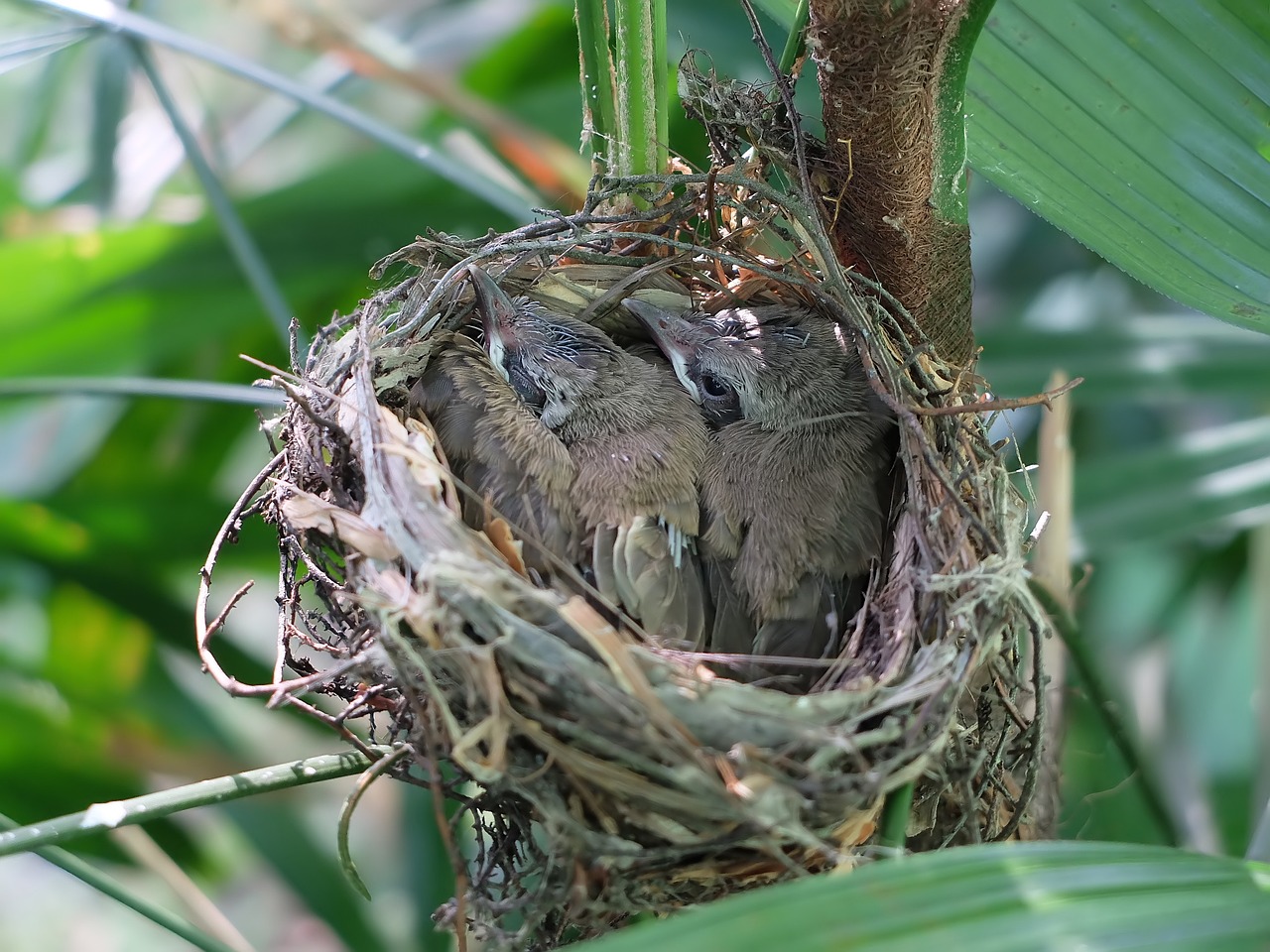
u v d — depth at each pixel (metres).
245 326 0.74
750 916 0.50
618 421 0.63
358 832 0.84
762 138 0.60
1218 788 0.75
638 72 0.61
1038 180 0.60
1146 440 0.78
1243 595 0.81
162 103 0.67
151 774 0.74
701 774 0.54
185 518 0.73
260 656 0.73
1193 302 0.60
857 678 0.58
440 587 0.55
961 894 0.51
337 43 0.74
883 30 0.55
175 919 0.59
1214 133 0.58
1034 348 0.70
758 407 0.64
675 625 0.61
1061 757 0.63
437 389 0.63
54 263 0.71
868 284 0.60
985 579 0.57
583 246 0.64
